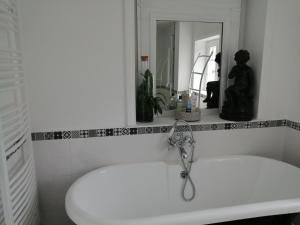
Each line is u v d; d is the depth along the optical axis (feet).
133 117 5.91
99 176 5.55
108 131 5.82
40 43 5.14
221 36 6.97
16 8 4.69
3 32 4.21
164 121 6.50
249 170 6.56
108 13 5.32
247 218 4.00
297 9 6.33
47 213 5.86
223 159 6.48
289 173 5.95
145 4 6.31
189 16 6.62
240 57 6.37
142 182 6.00
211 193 6.43
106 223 3.61
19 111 4.35
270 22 6.20
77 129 5.65
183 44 6.75
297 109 6.52
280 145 7.06
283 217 4.33
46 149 5.58
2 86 3.88
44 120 5.45
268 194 6.21
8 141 3.84
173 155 6.35
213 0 6.69
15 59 4.37
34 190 5.21
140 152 6.12
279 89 6.68
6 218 3.56
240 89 6.45
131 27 5.47
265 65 6.40
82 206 4.77
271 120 6.82
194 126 6.36
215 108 7.33
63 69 5.33
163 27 6.54
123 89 5.72
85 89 5.52
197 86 7.07
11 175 4.03
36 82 5.26
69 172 5.80
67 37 5.23
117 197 5.78
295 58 6.48
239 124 6.64
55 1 5.06
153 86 6.71
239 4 6.86
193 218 3.75
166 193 6.16
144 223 3.60
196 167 6.31
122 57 5.57
